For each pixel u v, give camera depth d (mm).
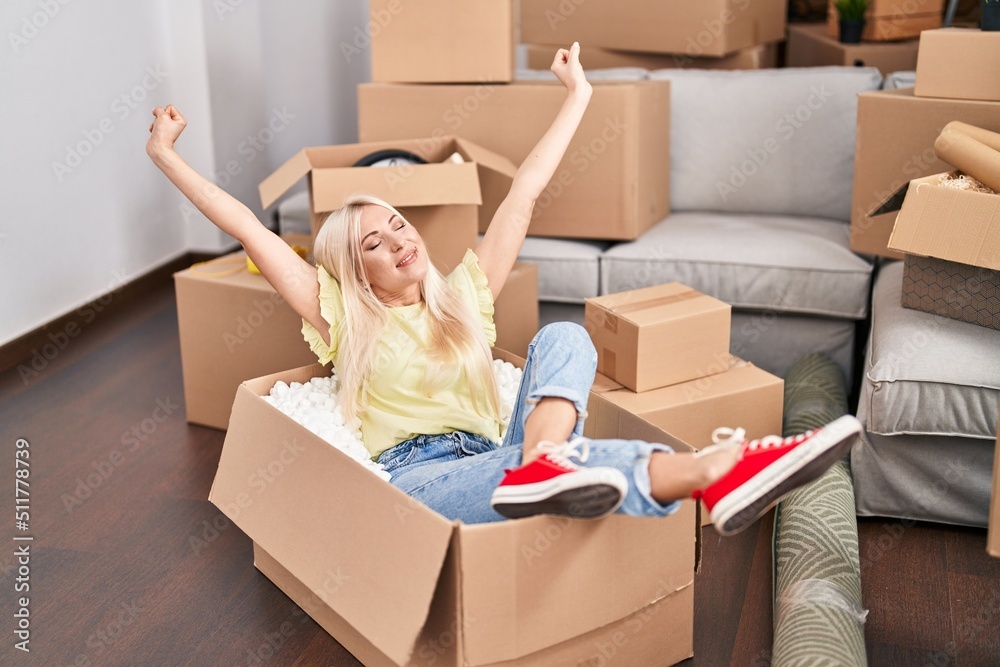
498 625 1434
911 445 2016
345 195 2248
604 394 2098
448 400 1881
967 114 2258
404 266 1860
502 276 2014
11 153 2826
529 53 3781
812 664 1493
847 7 3828
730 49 3365
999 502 1457
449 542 1401
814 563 1768
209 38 3502
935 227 1979
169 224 3643
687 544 1614
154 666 1690
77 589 1903
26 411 2639
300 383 2016
